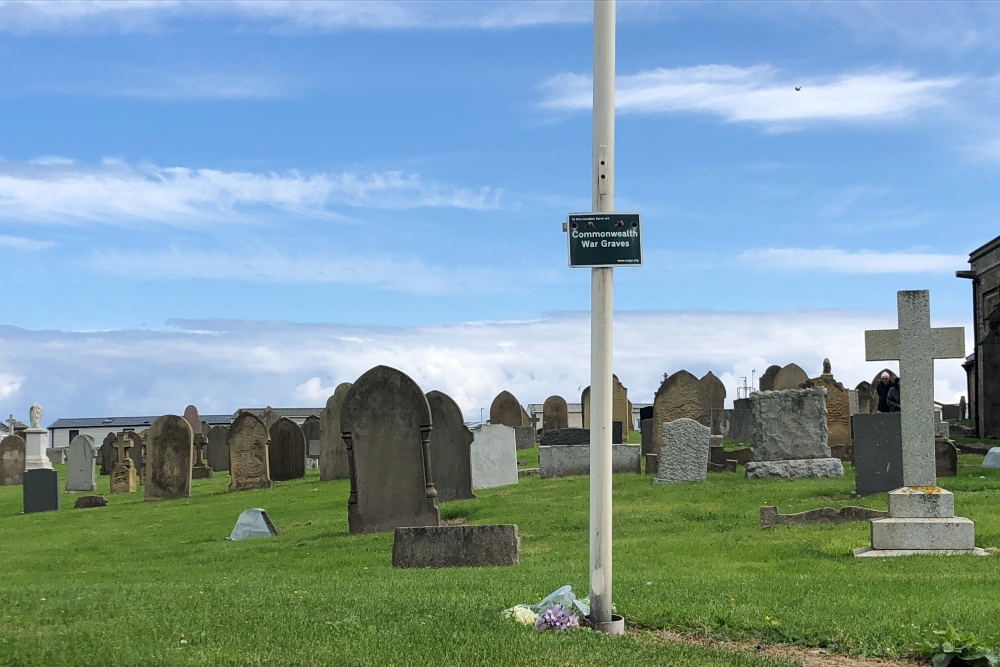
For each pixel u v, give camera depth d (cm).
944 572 1264
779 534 1681
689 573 1338
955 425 4462
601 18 886
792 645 940
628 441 4384
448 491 2528
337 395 3394
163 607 1102
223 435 4562
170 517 2678
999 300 4062
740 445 3541
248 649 879
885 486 2081
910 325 1477
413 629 948
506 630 937
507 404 4772
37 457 4475
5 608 1114
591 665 819
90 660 845
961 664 852
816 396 2503
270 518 2405
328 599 1128
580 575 1316
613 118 889
